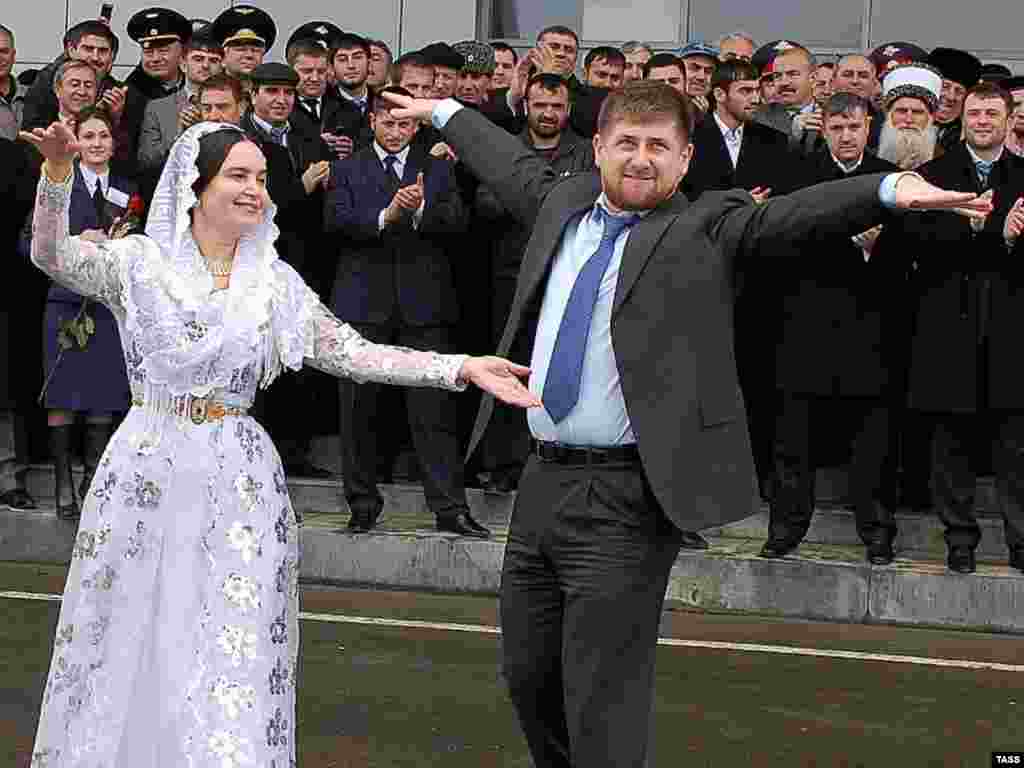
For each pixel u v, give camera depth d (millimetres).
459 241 8641
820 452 8125
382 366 4523
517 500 4430
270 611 4422
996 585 7766
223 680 4305
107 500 4465
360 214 8234
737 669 6906
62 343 8391
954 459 7855
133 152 8867
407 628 7441
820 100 9641
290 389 9156
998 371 7727
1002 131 7738
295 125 8883
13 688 6262
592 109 8797
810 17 11680
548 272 4449
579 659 4266
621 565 4238
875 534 8008
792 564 7953
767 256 4211
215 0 11484
